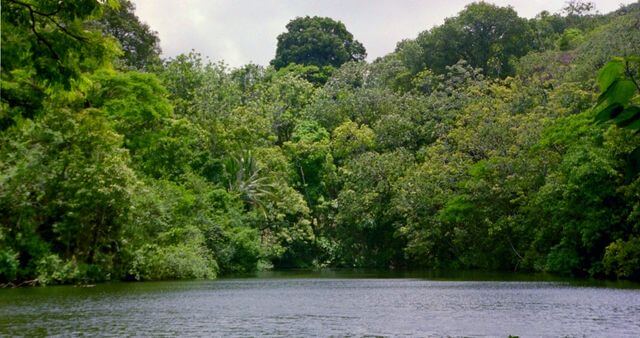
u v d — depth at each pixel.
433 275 36.91
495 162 39.16
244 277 37.19
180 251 34.94
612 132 28.14
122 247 32.06
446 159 45.97
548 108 41.28
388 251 51.69
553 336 12.10
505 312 16.27
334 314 16.33
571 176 31.53
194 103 52.41
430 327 13.59
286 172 52.69
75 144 30.28
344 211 50.44
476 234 42.00
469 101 52.12
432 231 44.12
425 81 59.88
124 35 57.72
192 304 19.39
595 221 30.89
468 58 65.25
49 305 19.12
